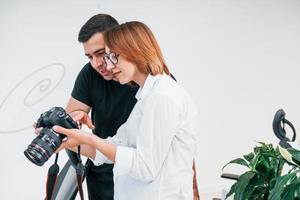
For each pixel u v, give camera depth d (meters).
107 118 1.63
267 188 1.32
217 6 3.02
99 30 1.38
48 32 2.61
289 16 3.27
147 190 1.21
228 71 3.14
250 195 1.30
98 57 1.41
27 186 2.71
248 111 3.27
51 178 1.30
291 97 3.40
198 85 3.07
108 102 1.61
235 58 3.15
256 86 3.26
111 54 1.15
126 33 1.12
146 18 2.84
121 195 1.29
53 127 1.14
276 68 3.30
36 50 2.60
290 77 3.36
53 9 2.60
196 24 2.98
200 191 3.22
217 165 3.25
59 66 2.66
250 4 3.12
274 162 1.33
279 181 1.20
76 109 1.63
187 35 2.97
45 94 2.66
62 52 2.66
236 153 3.29
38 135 1.15
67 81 2.70
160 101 1.11
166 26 2.90
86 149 1.36
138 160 1.13
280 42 3.28
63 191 1.79
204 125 3.16
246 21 3.13
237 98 3.21
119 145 1.27
